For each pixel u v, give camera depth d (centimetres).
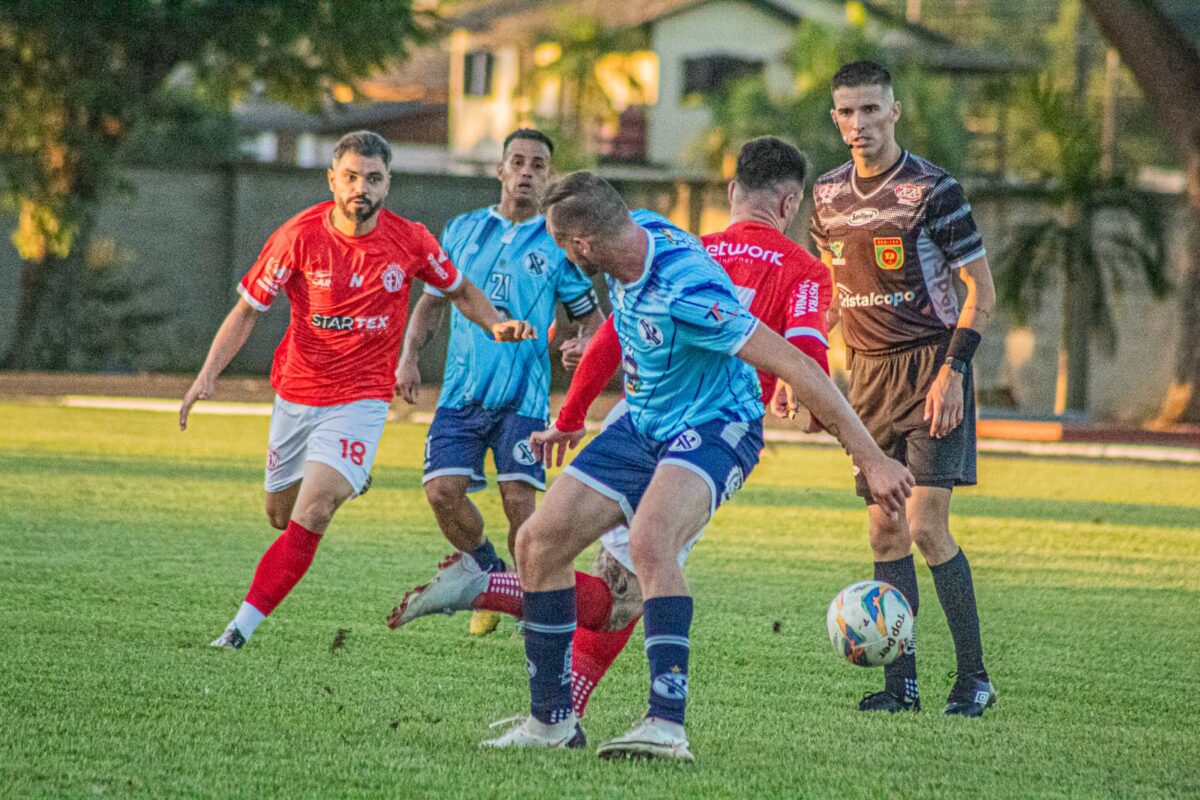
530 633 1605
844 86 1998
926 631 2495
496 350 2328
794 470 5072
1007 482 5034
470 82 15512
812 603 2642
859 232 2022
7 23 8138
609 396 7956
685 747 1541
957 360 1950
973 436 2047
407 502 3891
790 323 1758
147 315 9306
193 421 6034
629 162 13688
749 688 1980
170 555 2872
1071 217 8075
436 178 9300
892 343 2020
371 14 8694
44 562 2738
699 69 13750
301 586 2625
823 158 10356
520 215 2386
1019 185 8250
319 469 2159
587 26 13312
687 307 1505
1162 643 2388
